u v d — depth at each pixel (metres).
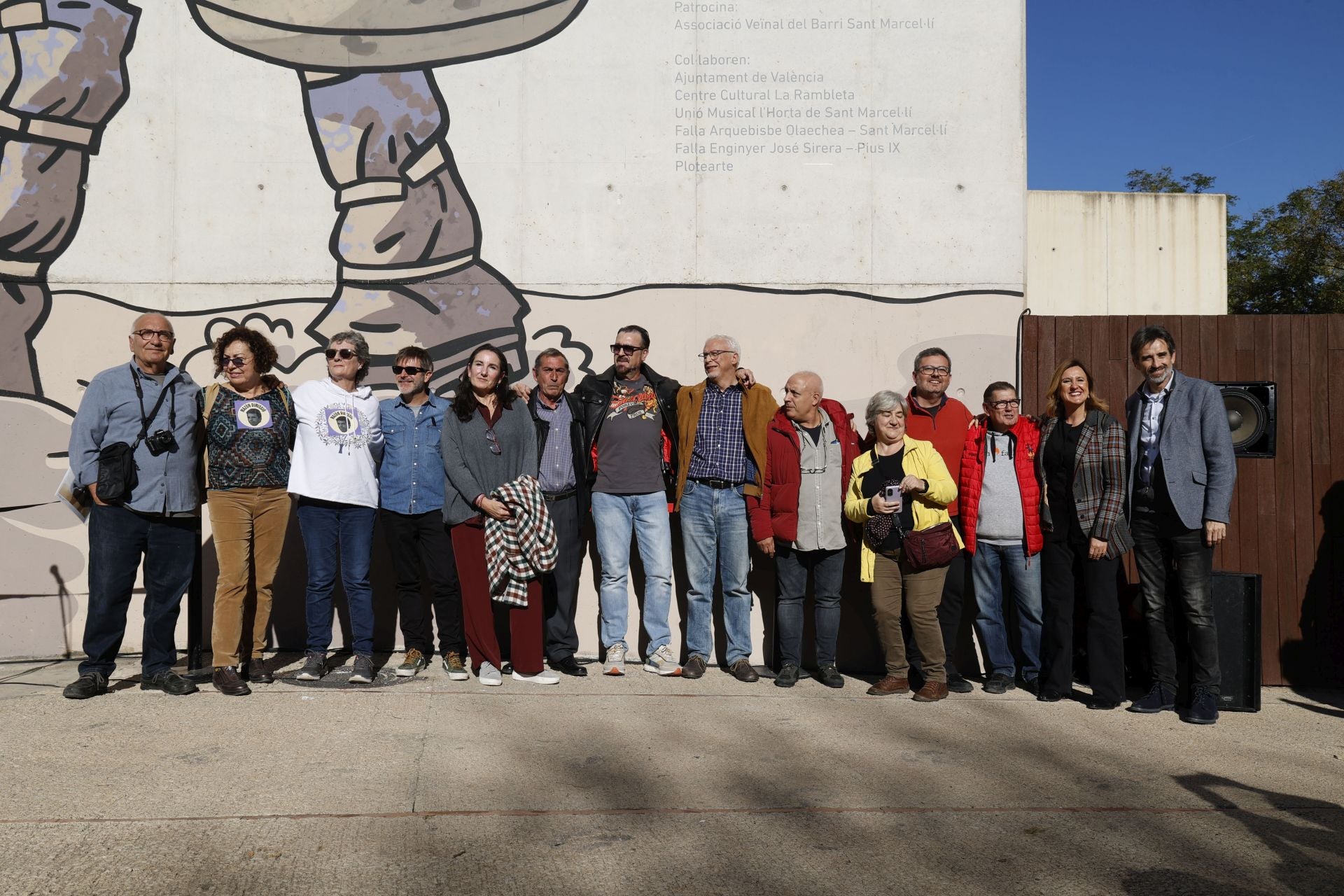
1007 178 5.93
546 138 5.93
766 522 5.24
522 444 5.19
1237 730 4.54
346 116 5.91
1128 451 4.98
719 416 5.34
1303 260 23.36
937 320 5.91
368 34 5.93
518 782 3.62
